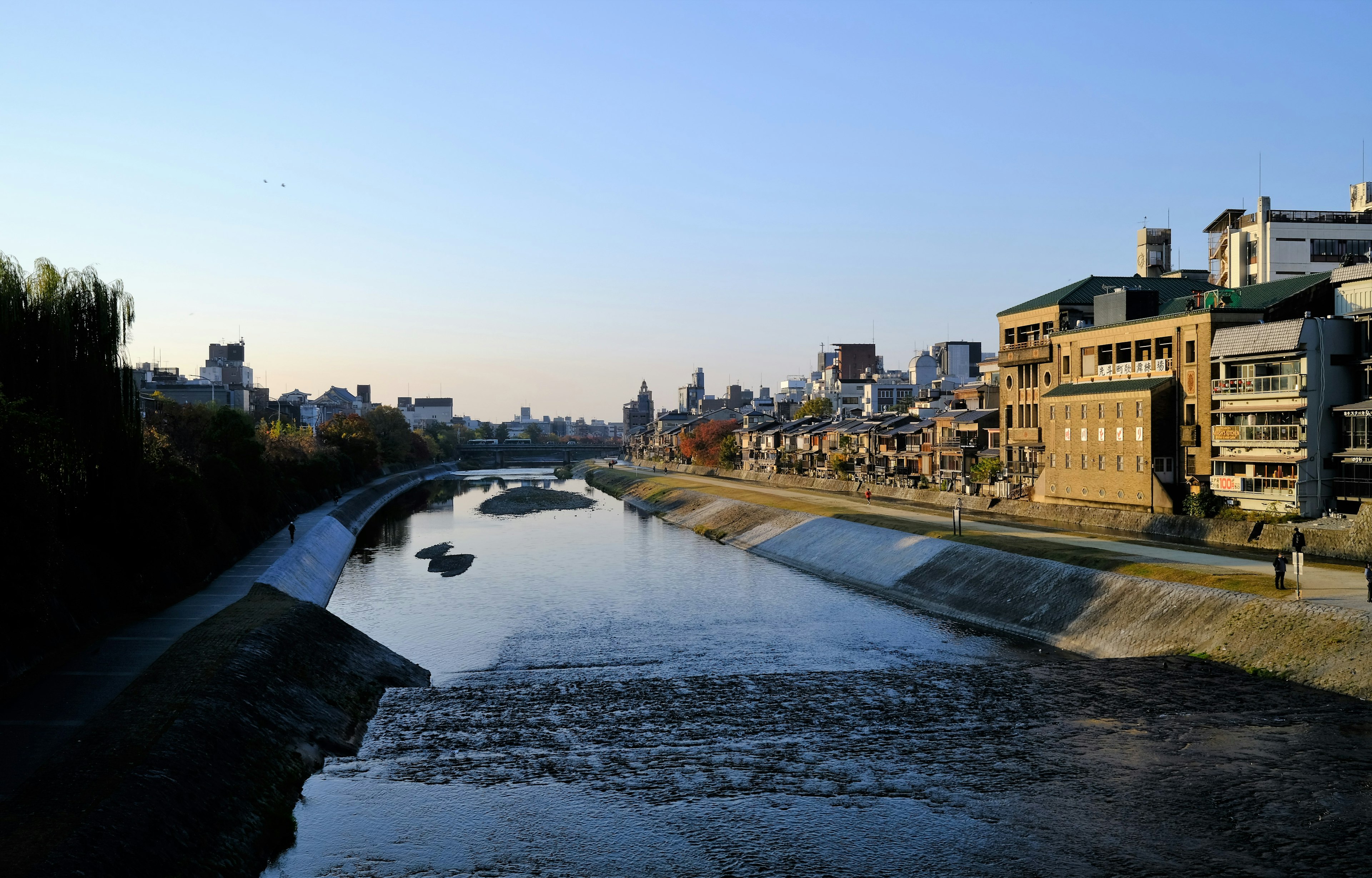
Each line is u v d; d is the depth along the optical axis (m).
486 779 39.81
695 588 86.00
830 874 31.38
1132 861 31.44
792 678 54.12
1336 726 41.56
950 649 60.50
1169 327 93.94
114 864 27.30
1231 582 57.75
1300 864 30.73
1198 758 39.19
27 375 53.44
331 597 83.88
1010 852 32.44
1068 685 50.25
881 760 40.84
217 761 35.56
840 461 171.12
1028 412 119.81
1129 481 96.44
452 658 61.00
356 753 43.09
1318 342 79.25
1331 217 118.69
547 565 102.38
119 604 57.66
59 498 53.25
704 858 32.66
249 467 101.44
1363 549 67.69
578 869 32.06
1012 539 84.12
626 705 49.72
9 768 32.19
